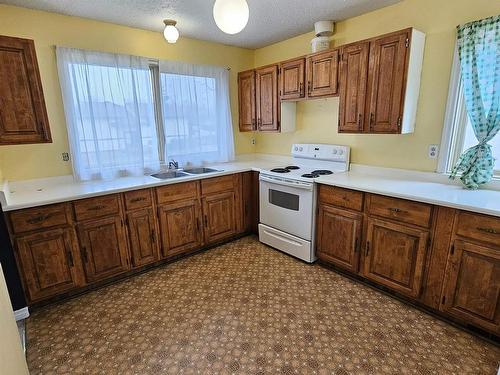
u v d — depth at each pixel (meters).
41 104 2.13
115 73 2.71
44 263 2.17
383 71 2.28
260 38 3.32
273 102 3.27
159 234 2.77
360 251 2.43
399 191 2.10
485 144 2.04
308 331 1.92
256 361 1.68
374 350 1.75
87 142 2.66
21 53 2.01
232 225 3.37
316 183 2.65
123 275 2.64
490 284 1.72
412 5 2.32
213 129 3.52
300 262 2.89
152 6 2.33
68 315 2.12
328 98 3.06
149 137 3.02
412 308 2.14
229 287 2.46
